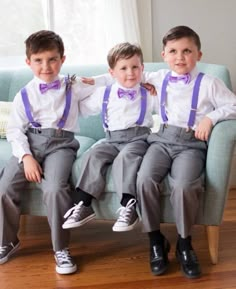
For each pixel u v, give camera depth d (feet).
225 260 6.00
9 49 8.80
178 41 5.80
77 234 6.93
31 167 5.76
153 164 5.64
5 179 5.85
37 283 5.55
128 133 6.19
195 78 5.97
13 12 8.64
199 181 5.47
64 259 5.77
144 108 6.20
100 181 5.71
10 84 7.98
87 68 7.89
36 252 6.35
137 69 6.06
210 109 5.99
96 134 7.77
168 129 5.99
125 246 6.49
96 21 8.62
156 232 5.77
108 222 7.36
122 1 8.34
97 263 6.01
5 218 5.87
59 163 5.83
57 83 6.20
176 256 5.85
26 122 6.23
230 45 8.95
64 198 5.65
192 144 5.89
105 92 6.30
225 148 5.45
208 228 5.83
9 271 5.84
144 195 5.50
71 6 8.53
